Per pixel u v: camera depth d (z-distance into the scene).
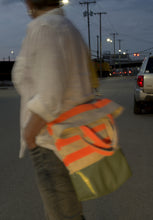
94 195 1.63
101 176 1.65
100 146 1.66
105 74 74.75
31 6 1.77
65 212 1.74
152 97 9.55
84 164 1.65
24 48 1.66
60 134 1.59
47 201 1.75
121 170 1.70
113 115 1.86
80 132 1.65
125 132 7.43
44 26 1.58
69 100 1.64
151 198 3.63
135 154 5.48
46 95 1.49
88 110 1.66
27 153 5.76
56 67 1.52
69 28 1.64
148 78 9.58
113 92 21.75
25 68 1.65
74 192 1.77
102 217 3.21
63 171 1.76
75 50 1.63
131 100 15.45
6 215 3.30
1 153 5.82
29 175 4.53
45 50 1.54
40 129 1.57
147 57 10.23
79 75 1.66
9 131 8.03
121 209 3.38
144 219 3.15
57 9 1.73
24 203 3.58
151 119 9.30
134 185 4.02
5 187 4.07
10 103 15.80
